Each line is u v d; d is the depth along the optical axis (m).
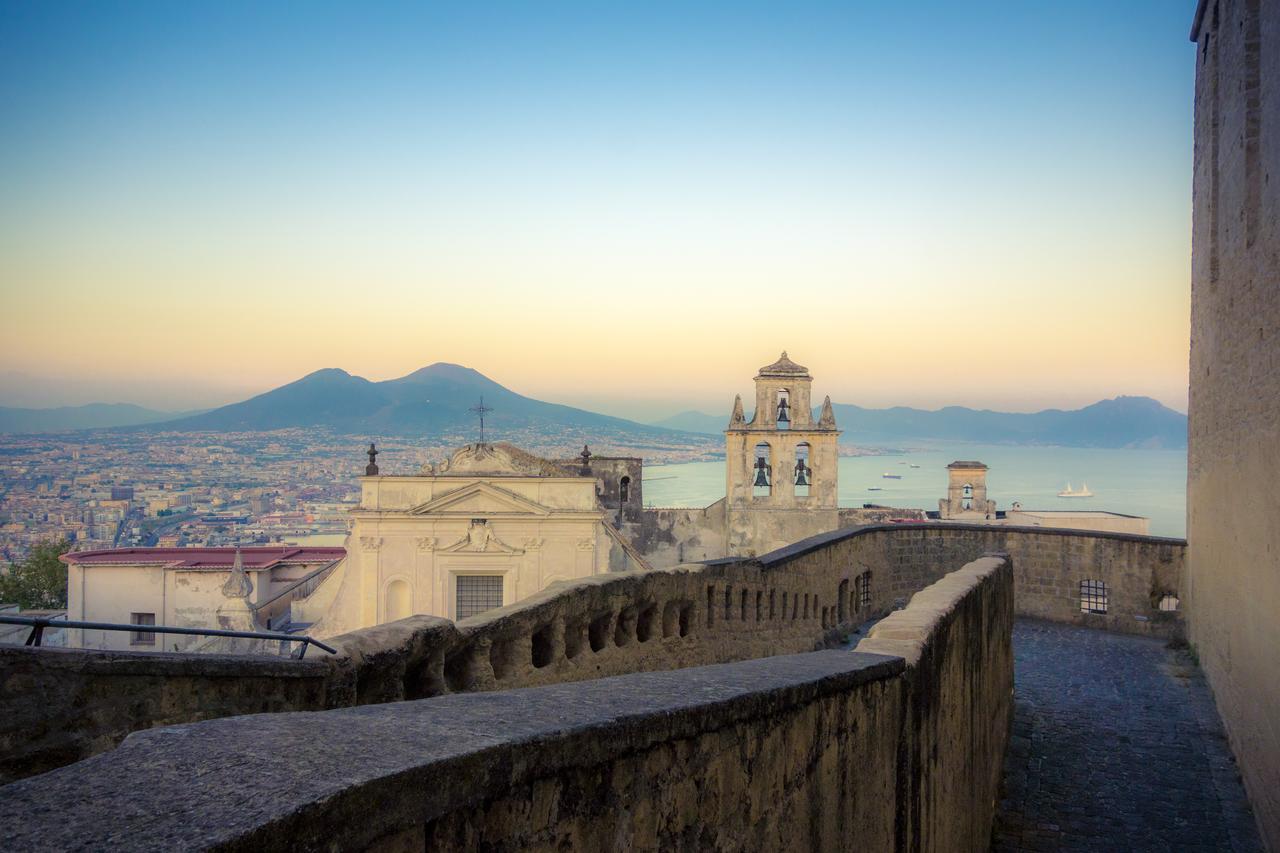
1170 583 26.66
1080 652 24.77
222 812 2.89
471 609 34.94
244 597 34.62
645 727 4.88
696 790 5.36
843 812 7.27
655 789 5.02
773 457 51.69
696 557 52.34
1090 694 20.73
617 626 11.66
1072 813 14.58
